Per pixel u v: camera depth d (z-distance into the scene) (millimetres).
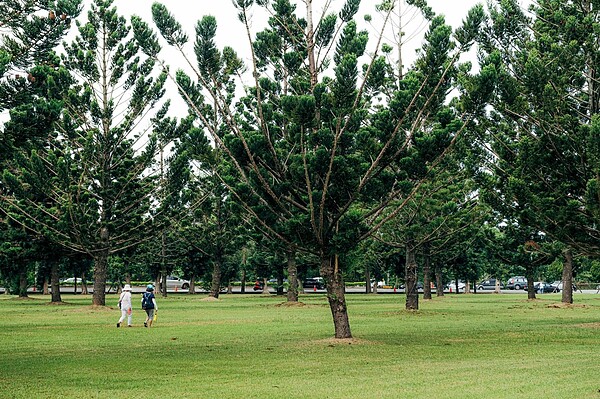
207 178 38938
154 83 28766
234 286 73438
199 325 19750
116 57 28859
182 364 11211
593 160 15883
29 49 15977
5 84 11695
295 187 15492
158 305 33188
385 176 15250
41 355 12547
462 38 14875
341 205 14875
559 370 10125
